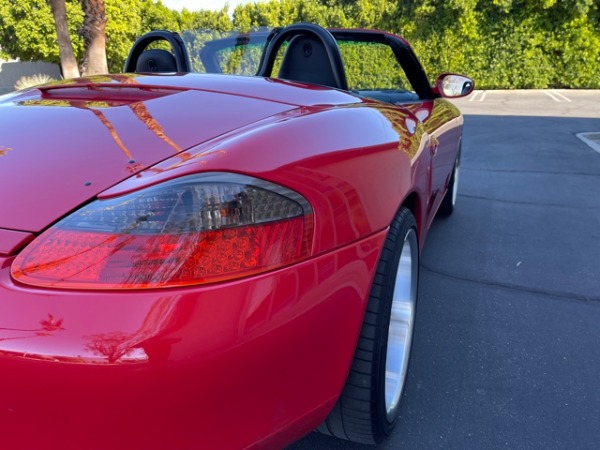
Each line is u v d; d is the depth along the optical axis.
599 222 4.50
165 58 2.85
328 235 1.32
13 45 22.97
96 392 1.05
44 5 21.47
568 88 20.91
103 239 1.12
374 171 1.61
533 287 3.19
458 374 2.31
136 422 1.08
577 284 3.23
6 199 1.24
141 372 1.05
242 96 1.76
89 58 11.96
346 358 1.42
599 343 2.57
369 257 1.48
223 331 1.11
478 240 4.04
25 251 1.13
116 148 1.37
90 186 1.24
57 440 1.09
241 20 23.28
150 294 1.08
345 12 22.97
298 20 23.83
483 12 20.52
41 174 1.31
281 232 1.21
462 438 1.93
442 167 3.20
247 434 1.19
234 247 1.15
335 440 1.93
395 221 1.74
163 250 1.11
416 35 21.52
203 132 1.43
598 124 11.57
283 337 1.20
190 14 25.53
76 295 1.07
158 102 1.67
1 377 1.06
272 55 2.58
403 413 2.06
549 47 20.22
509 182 6.05
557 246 3.90
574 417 2.04
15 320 1.06
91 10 11.66
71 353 1.03
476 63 21.20
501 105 16.16
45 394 1.06
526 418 2.03
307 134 1.46
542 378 2.29
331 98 1.95
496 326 2.72
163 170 1.23
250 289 1.15
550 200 5.24
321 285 1.28
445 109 3.47
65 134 1.49
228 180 1.19
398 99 3.28
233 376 1.13
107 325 1.05
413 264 2.09
